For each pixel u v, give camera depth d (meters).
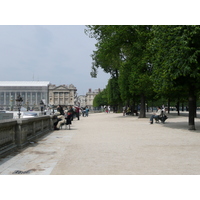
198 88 18.98
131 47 33.28
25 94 171.00
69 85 178.50
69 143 12.57
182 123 25.83
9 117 27.80
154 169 7.25
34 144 12.25
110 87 64.25
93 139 14.06
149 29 30.36
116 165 7.76
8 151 9.78
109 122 29.80
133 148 10.88
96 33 38.72
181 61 17.08
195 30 16.30
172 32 17.70
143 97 36.62
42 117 16.45
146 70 31.50
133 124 25.53
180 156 9.10
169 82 18.48
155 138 14.23
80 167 7.54
